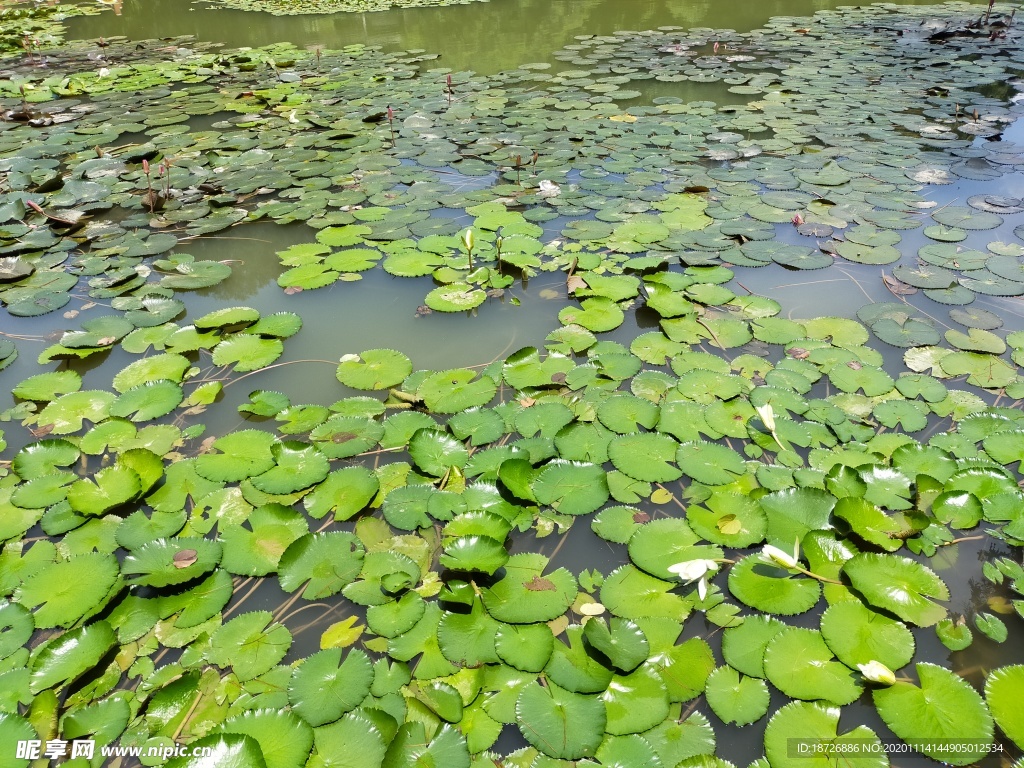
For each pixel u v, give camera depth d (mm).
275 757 1755
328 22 11312
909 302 3641
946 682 1899
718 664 1987
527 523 2432
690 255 4098
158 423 2992
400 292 3996
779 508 2420
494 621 2090
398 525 2416
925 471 2521
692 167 5434
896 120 6301
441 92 7598
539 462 2658
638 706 1863
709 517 2410
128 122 6914
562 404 2951
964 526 2328
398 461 2742
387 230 4602
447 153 5883
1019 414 2797
